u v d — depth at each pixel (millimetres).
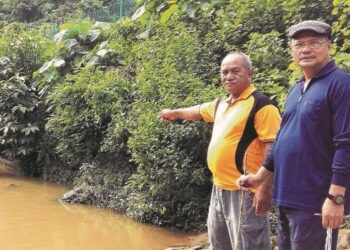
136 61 8992
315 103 2742
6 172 10438
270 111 3424
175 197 6414
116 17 17312
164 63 7211
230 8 8359
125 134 7414
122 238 6066
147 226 6566
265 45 7047
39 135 10078
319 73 2785
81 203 7793
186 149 6230
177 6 8805
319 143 2750
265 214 3330
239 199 3469
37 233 6227
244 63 3531
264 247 3467
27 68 11000
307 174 2783
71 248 5680
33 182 9578
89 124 8414
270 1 7879
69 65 10398
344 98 2650
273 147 3123
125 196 7293
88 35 10867
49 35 14812
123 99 7957
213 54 7715
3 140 9961
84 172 8336
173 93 6602
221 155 3518
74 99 8578
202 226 6207
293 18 7449
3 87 10125
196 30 8289
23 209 7391
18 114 10070
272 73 6496
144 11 9602
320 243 2793
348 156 2602
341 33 6480
